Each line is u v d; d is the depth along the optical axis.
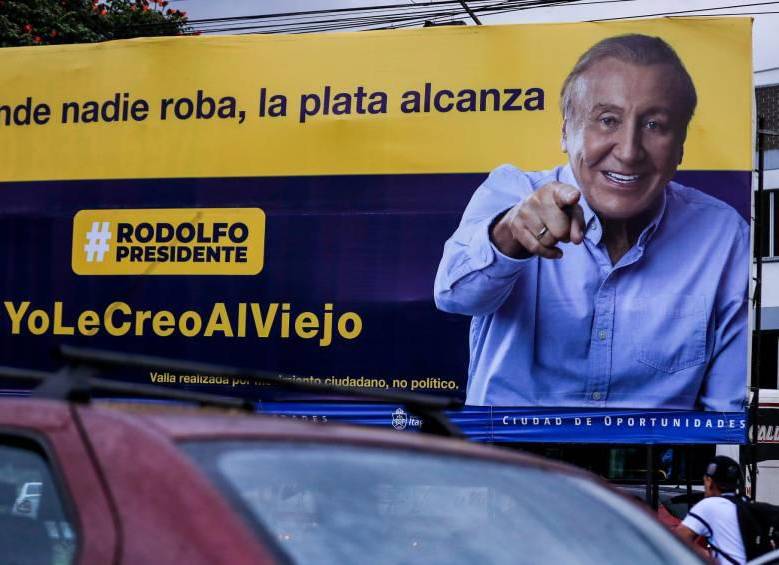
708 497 7.56
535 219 10.68
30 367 11.47
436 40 11.09
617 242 10.57
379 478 2.43
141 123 11.53
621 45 10.74
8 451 2.36
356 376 10.90
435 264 10.87
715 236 10.48
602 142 10.66
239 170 11.29
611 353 10.49
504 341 10.66
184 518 2.04
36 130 11.73
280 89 11.30
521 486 2.73
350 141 11.12
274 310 11.09
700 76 10.63
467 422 10.65
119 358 2.54
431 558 2.42
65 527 2.18
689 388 10.39
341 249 11.02
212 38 11.52
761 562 4.39
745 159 10.52
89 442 2.24
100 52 11.70
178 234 11.33
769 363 24.66
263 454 2.28
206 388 11.16
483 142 10.90
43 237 11.58
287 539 2.17
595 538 2.71
